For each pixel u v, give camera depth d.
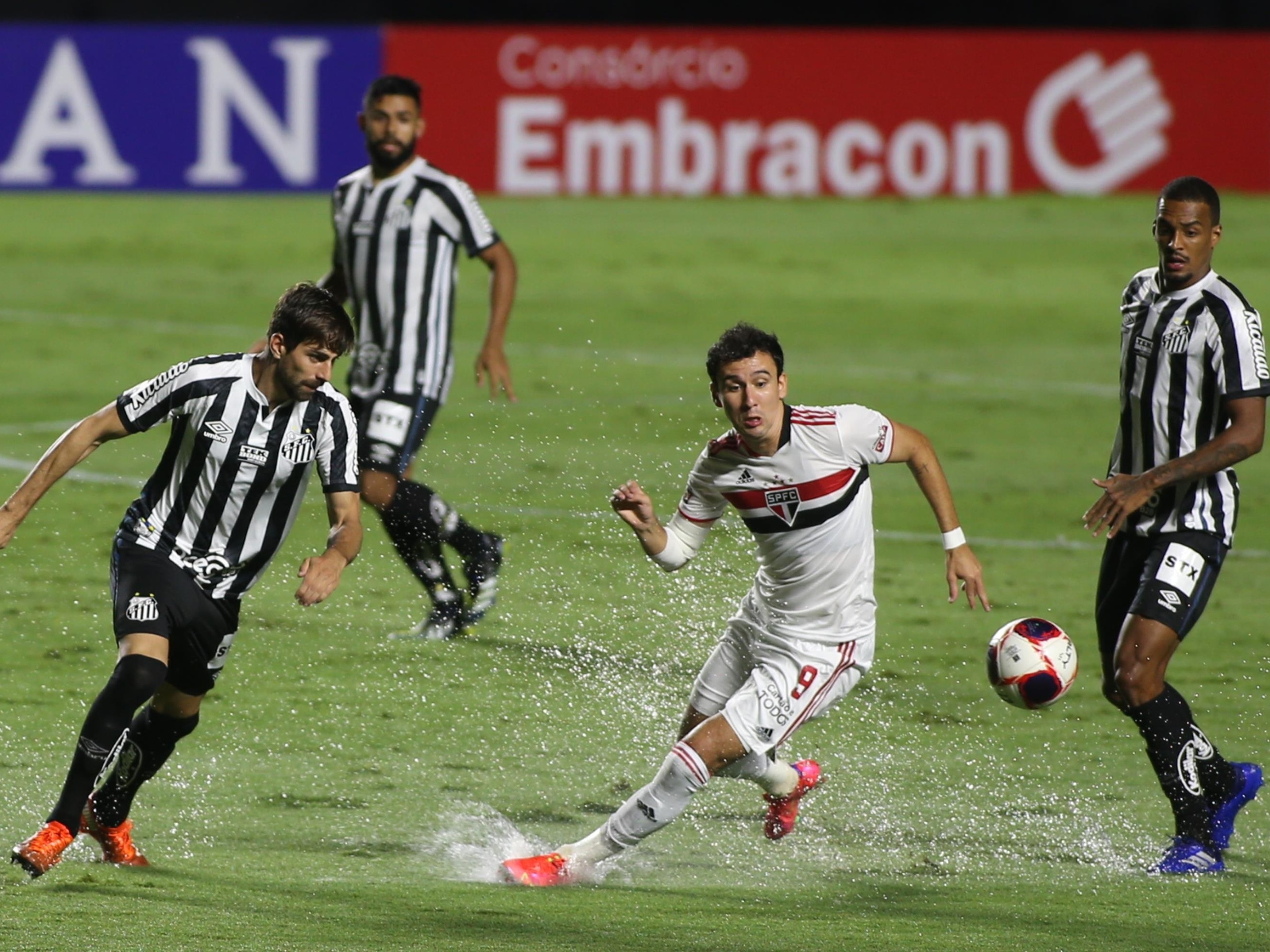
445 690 21.09
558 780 18.25
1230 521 17.05
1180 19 99.50
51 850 14.00
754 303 58.22
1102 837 16.83
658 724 20.08
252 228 69.19
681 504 16.20
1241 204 76.88
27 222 68.94
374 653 22.62
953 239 70.31
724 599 24.95
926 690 21.83
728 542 27.67
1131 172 79.19
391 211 24.77
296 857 15.46
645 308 56.84
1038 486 35.12
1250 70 78.75
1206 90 78.75
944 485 15.88
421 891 14.39
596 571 26.58
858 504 15.57
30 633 23.02
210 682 15.38
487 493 32.31
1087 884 15.30
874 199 78.31
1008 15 104.56
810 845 16.47
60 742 18.69
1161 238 16.97
